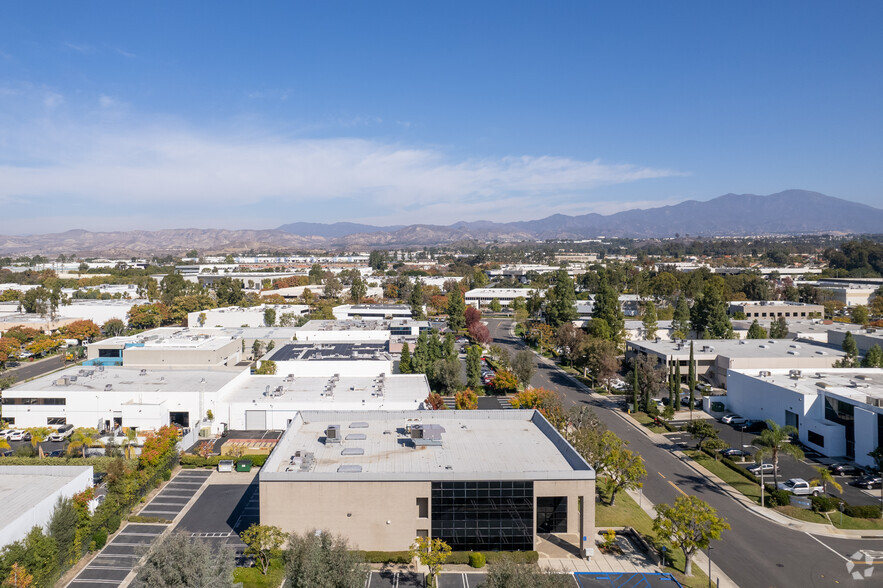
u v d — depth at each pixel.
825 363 108.81
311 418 73.25
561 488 54.75
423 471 55.91
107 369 106.94
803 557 53.28
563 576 42.84
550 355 151.25
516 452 61.62
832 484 66.06
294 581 41.38
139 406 87.12
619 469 64.06
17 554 44.44
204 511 62.62
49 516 50.59
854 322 171.62
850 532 58.03
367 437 66.50
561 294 167.25
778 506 63.00
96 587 48.06
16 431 86.94
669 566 52.03
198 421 89.69
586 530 53.94
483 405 105.00
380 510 54.16
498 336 183.75
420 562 51.97
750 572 50.78
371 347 128.38
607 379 113.31
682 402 105.25
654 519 57.25
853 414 76.25
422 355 121.31
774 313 177.38
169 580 40.62
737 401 98.38
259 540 49.84
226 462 74.06
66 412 88.69
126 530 58.16
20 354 140.38
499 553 53.72
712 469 74.25
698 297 154.88
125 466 65.12
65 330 158.75
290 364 109.12
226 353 120.62
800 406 83.00
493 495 54.56
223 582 42.34
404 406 89.56
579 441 68.06
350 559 42.69
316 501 53.94
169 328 152.25
